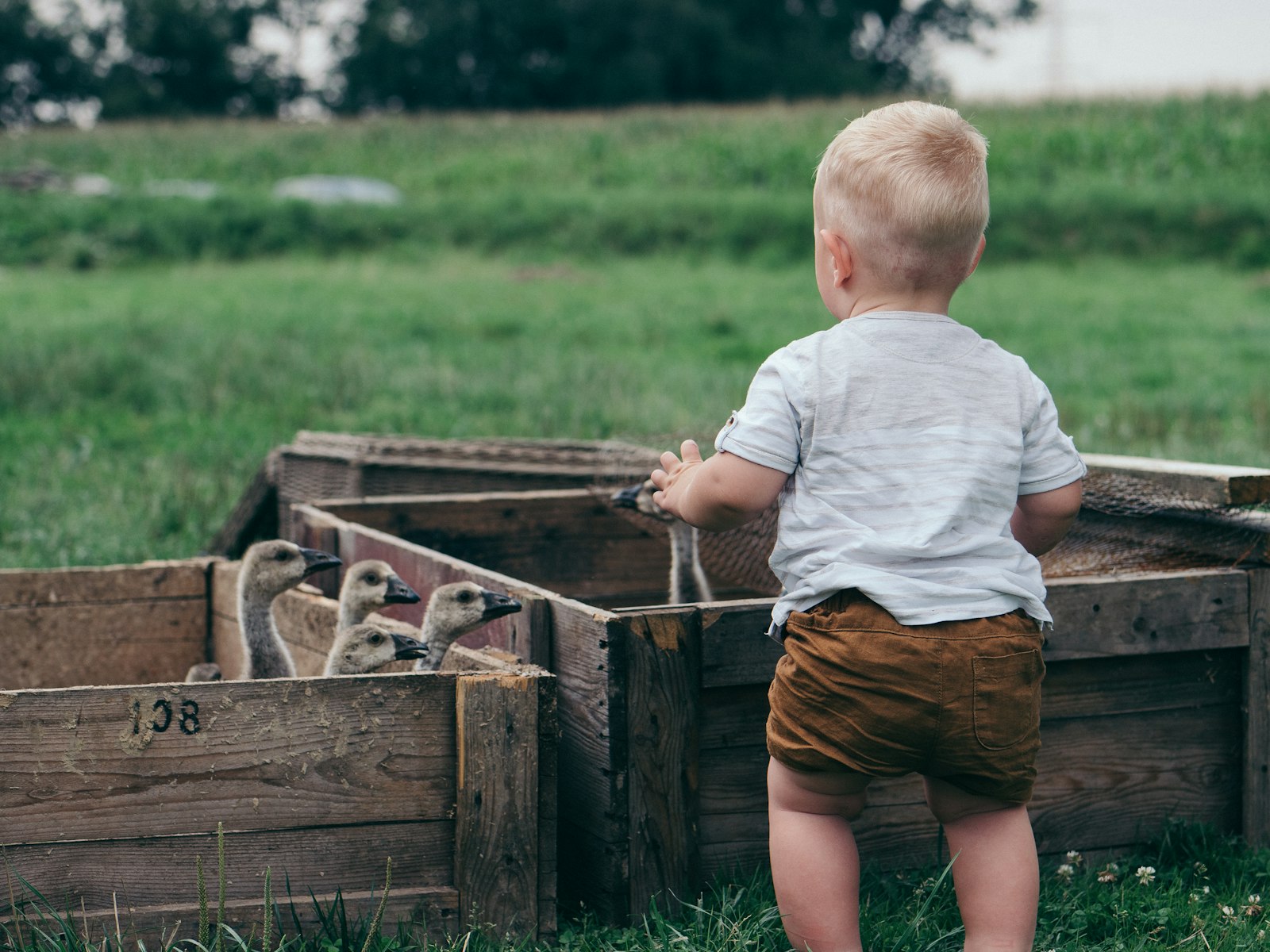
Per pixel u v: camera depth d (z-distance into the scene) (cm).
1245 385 1172
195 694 253
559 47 5647
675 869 283
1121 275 2177
